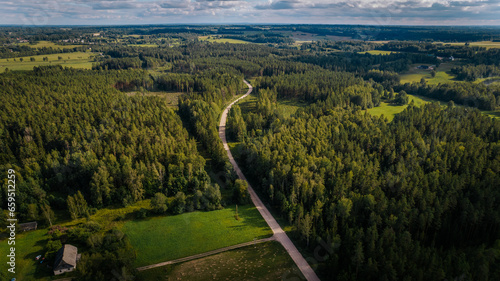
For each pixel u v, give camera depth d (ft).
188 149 387.55
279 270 234.58
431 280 194.49
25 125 422.82
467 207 255.70
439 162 334.24
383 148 379.35
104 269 223.30
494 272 196.65
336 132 412.57
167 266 240.32
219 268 237.45
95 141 392.47
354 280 208.74
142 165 339.98
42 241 262.26
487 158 344.08
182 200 309.42
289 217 289.53
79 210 297.74
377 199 281.74
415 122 451.53
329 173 322.14
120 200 323.78
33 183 310.04
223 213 310.45
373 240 218.38
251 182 370.73
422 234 245.45
